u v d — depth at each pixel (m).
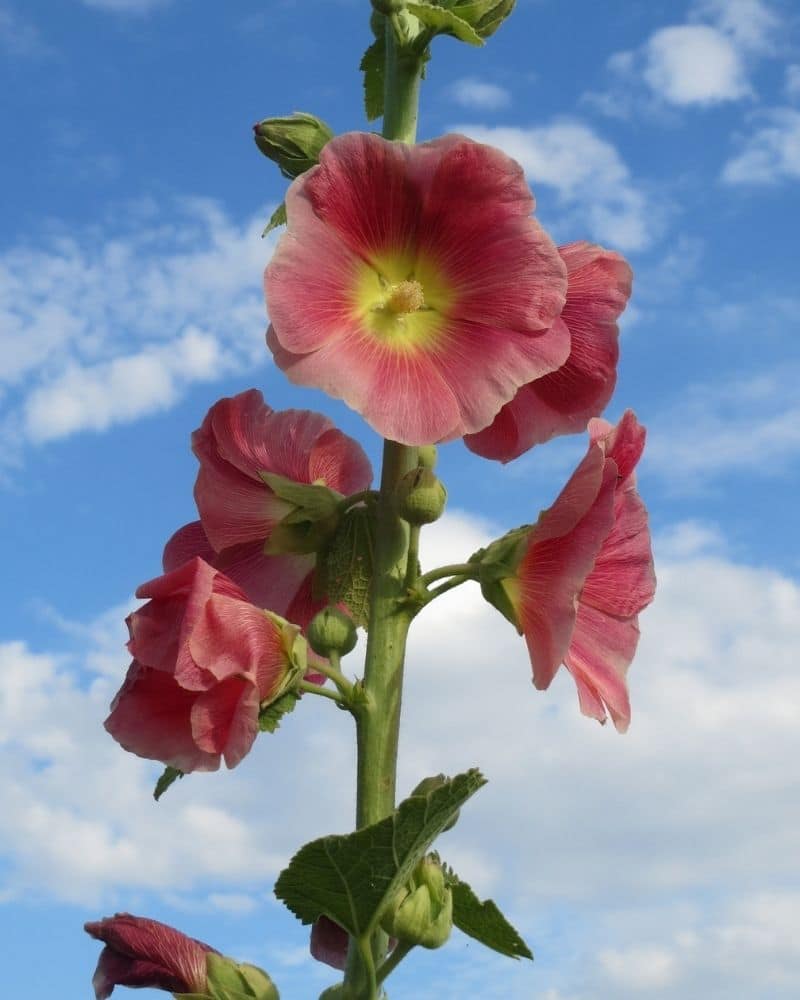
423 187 0.90
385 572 0.93
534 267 0.90
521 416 0.98
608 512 0.89
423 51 0.95
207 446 0.98
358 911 0.88
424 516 0.92
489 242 0.91
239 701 0.88
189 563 0.89
